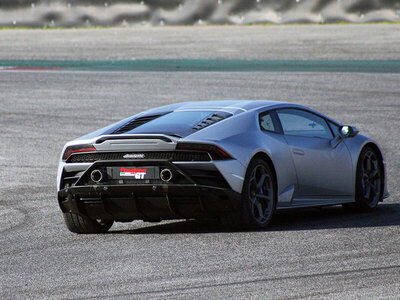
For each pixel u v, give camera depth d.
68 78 79.12
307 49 101.62
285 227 22.75
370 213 25.86
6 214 27.25
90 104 64.00
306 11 141.25
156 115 23.64
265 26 141.12
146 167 21.33
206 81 74.06
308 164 24.17
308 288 15.17
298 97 63.62
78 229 23.12
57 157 42.81
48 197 31.06
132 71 83.38
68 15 149.38
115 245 20.98
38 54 105.00
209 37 122.62
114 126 23.28
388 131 48.53
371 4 137.00
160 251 19.73
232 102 24.75
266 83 71.38
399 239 20.16
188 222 24.77
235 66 85.44
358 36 116.12
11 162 41.41
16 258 19.59
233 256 18.59
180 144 21.12
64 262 18.84
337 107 58.41
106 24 149.12
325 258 17.97
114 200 21.78
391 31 121.75
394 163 38.41
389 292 14.66
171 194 21.20
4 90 72.44
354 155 26.05
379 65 82.31
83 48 111.44
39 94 69.75
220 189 21.06
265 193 22.69
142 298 14.89
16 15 150.62
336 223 23.38
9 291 16.00
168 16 147.38
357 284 15.37
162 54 101.50
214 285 15.73
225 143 21.48
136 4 147.62
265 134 23.11
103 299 14.95
